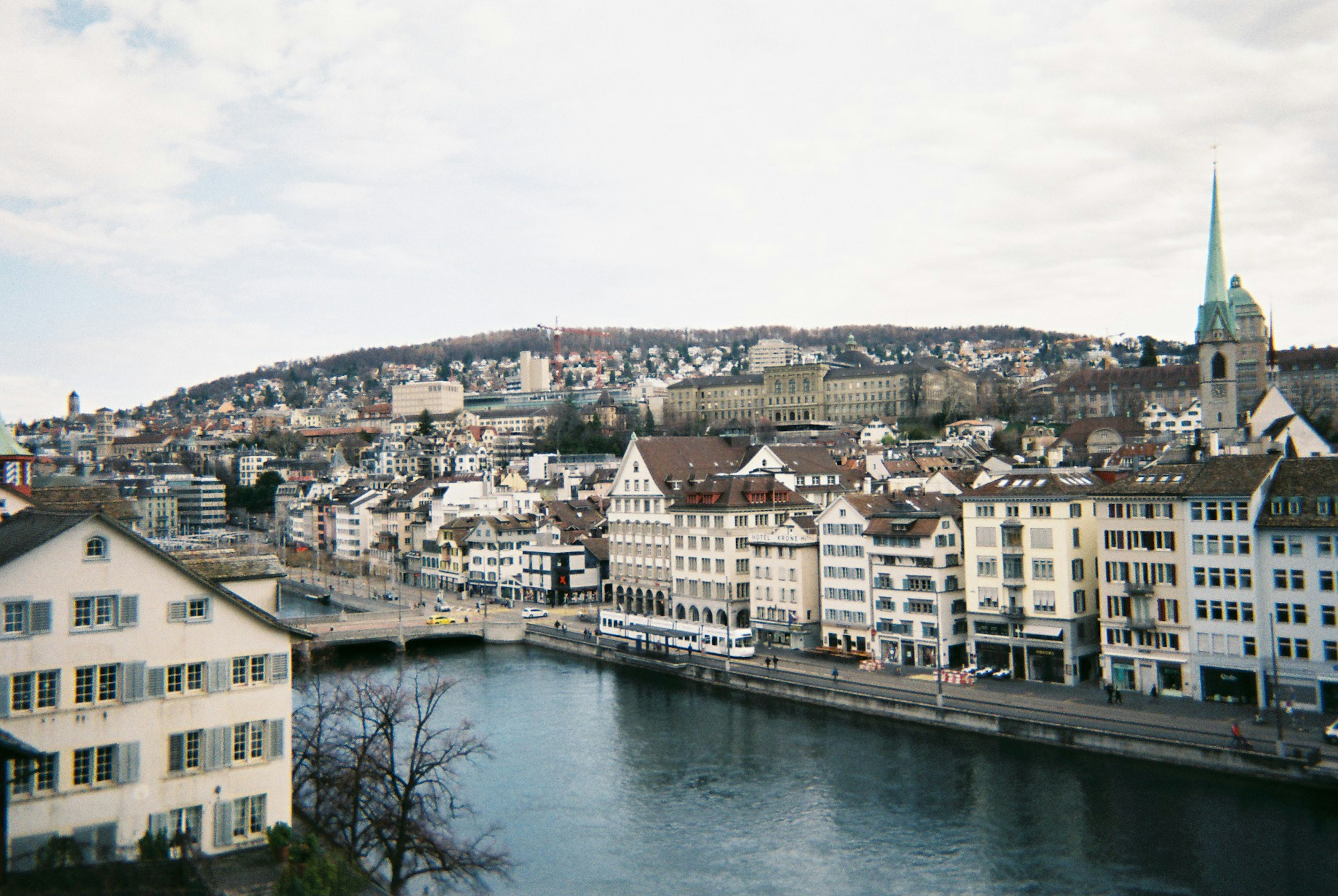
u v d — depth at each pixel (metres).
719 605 163.25
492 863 68.19
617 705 125.75
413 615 191.12
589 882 74.25
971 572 126.88
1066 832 79.94
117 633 51.22
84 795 49.84
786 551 151.25
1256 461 105.69
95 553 50.84
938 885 72.62
